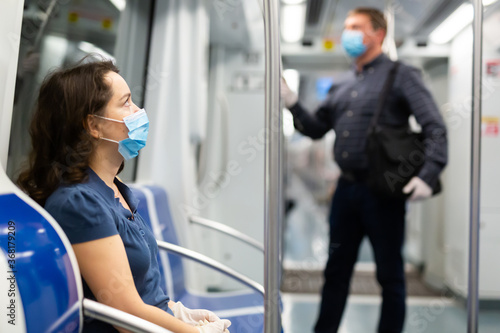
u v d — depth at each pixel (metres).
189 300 1.98
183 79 2.41
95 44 1.95
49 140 1.10
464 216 3.58
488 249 3.46
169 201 2.38
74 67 1.15
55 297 0.90
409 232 5.04
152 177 2.36
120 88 1.14
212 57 3.56
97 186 1.11
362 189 2.25
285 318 3.21
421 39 4.07
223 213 3.58
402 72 2.22
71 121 1.08
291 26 3.83
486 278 3.45
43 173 1.11
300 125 2.56
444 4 3.25
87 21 1.88
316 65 4.59
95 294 1.03
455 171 3.81
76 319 0.95
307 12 3.55
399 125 2.26
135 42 2.28
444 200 4.02
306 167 12.06
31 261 0.88
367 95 2.28
